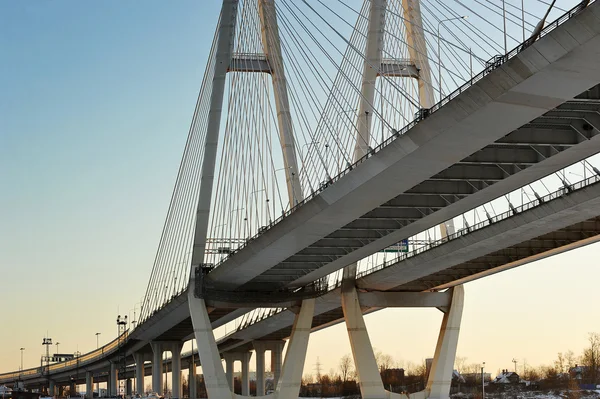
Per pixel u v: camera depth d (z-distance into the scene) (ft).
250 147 254.47
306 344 256.52
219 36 244.01
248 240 214.28
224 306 253.44
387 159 145.07
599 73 107.34
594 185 160.25
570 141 134.00
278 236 193.36
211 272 246.68
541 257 216.33
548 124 133.28
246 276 237.86
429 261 222.69
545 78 109.40
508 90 113.39
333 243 205.77
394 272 240.94
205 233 249.14
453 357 260.83
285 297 254.88
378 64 239.30
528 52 107.45
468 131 127.75
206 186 247.91
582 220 179.52
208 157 246.47
